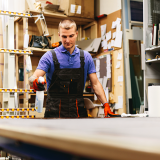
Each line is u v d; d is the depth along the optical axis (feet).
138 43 15.03
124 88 14.48
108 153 0.79
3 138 1.62
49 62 6.64
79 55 6.79
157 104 4.71
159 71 12.55
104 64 16.14
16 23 16.17
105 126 1.72
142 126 1.77
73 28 6.30
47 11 15.78
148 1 12.48
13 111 9.68
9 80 10.52
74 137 0.96
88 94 15.93
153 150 0.70
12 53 10.57
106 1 16.74
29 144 1.27
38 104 6.33
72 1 16.40
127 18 14.93
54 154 1.05
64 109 6.63
